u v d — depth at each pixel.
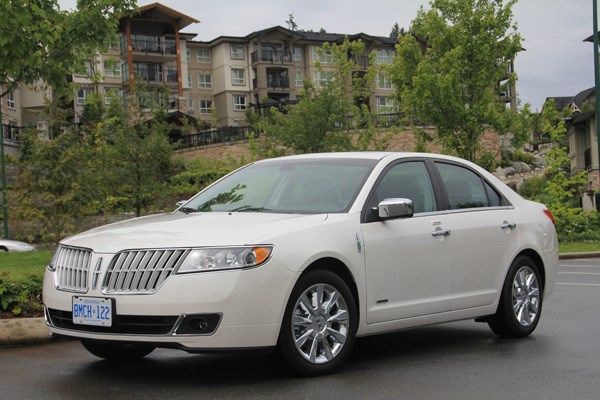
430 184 7.44
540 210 8.63
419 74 28.86
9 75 11.25
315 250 6.05
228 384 5.89
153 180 27.34
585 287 13.23
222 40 90.25
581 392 5.68
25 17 9.71
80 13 11.29
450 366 6.62
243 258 5.68
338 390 5.68
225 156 61.28
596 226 28.80
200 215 6.68
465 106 29.45
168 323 5.57
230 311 5.59
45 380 6.11
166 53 81.19
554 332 8.53
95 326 5.80
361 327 6.50
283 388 5.73
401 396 5.52
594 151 51.12
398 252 6.77
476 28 28.95
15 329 7.77
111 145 27.94
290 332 5.90
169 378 6.15
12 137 56.09
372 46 93.56
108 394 5.60
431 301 7.09
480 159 29.67
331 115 30.11
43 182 21.80
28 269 12.84
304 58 93.62
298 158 7.51
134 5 11.77
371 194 6.80
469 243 7.48
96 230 6.52
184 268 5.62
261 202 6.95
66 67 11.51
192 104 91.12
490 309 7.79
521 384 5.93
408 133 55.75
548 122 28.02
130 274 5.71
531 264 8.25
